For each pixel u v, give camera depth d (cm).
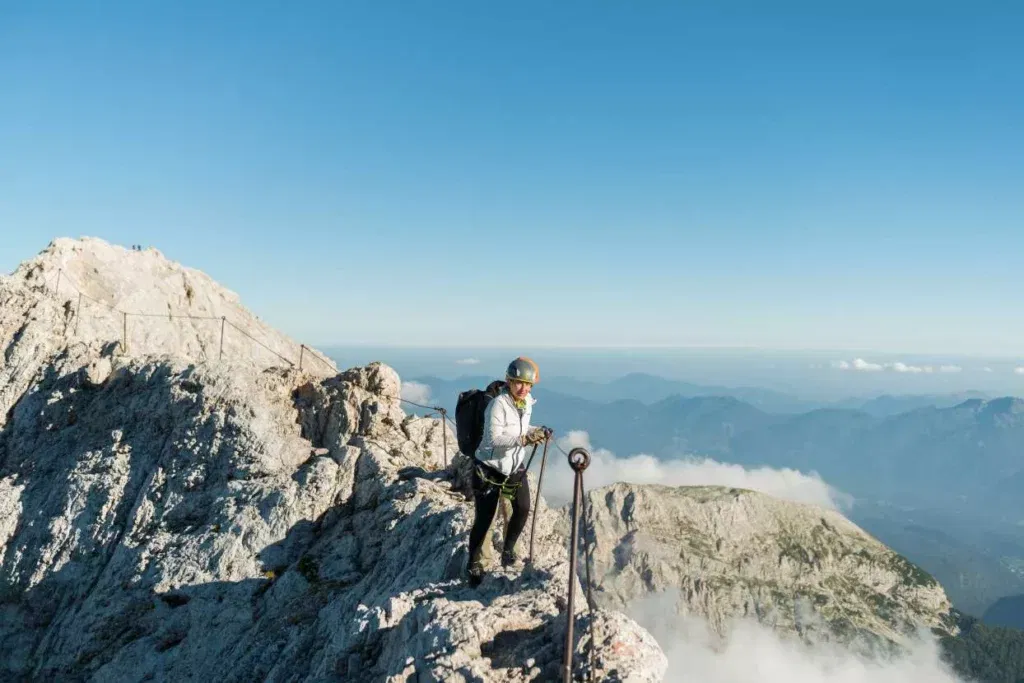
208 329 3394
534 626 807
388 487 1595
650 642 735
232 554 1533
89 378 2325
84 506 1811
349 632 1002
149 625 1457
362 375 2075
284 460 1795
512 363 885
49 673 1469
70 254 3172
